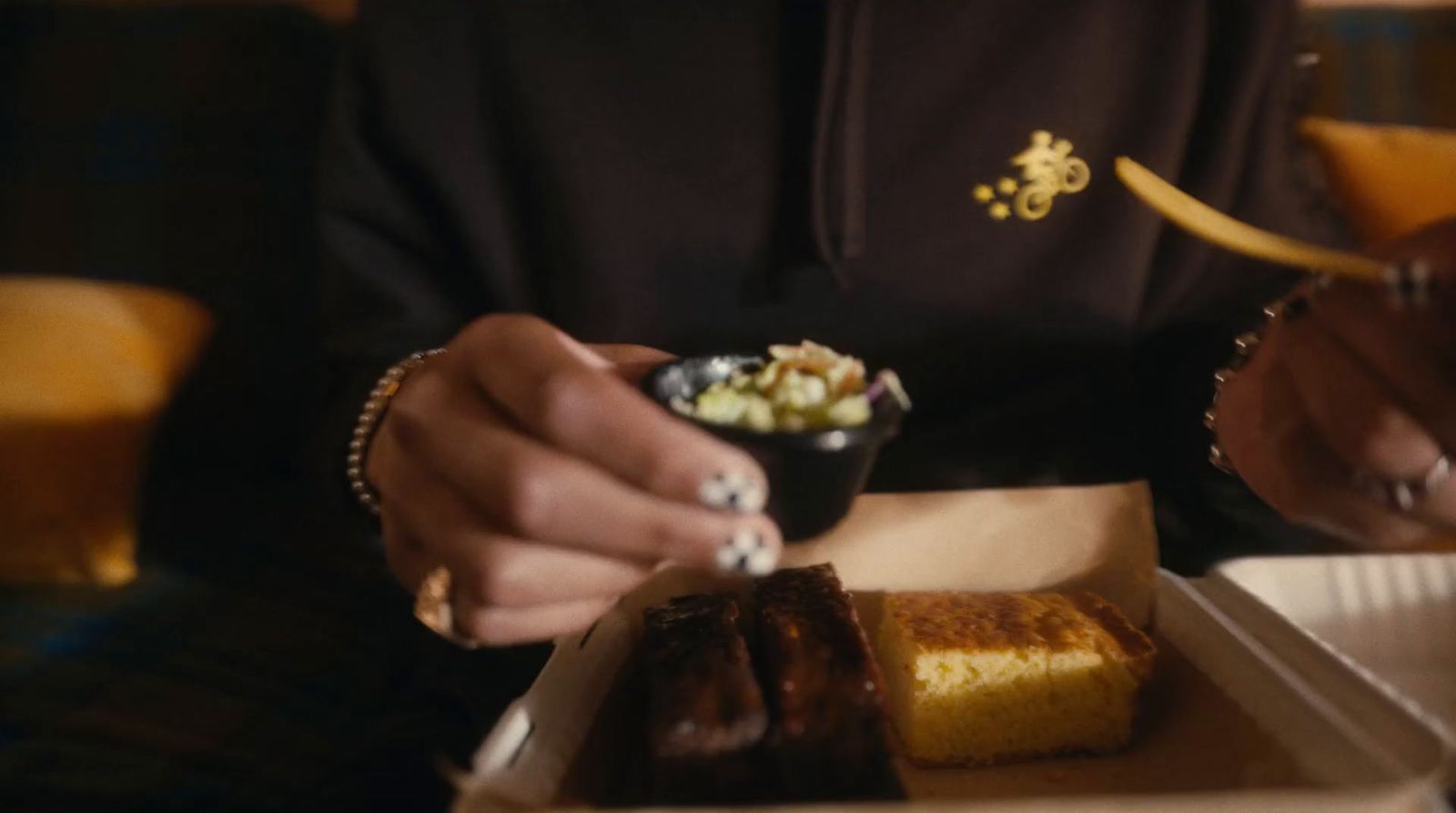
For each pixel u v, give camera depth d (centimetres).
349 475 46
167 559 66
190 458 77
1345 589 46
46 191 76
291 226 78
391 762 47
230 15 80
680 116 58
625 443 34
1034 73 58
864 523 49
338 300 59
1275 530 60
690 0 58
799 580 46
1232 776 38
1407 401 39
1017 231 58
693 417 35
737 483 34
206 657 55
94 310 65
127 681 52
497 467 36
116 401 62
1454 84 80
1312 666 39
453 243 61
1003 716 43
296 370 78
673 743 39
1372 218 68
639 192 58
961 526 48
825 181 56
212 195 77
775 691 40
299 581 63
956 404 60
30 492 61
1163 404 62
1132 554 47
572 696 40
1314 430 42
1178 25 59
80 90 77
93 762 47
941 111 58
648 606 46
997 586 48
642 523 35
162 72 77
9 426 60
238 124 77
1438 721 35
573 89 58
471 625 39
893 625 45
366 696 52
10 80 78
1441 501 40
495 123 59
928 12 58
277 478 78
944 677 43
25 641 55
